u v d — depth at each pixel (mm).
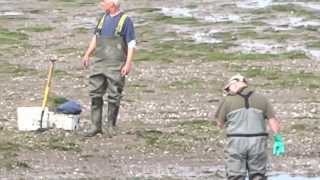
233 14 112500
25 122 41969
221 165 37375
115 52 40594
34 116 41906
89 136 41000
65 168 36219
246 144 29031
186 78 61969
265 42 84250
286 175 36031
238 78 29703
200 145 40562
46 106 43125
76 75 62281
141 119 46594
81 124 44062
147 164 37344
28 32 92938
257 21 103312
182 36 89125
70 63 69438
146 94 55125
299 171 36688
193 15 111688
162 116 47688
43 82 59281
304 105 51875
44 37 88688
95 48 40906
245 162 29328
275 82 60594
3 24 101812
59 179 34719
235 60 71250
